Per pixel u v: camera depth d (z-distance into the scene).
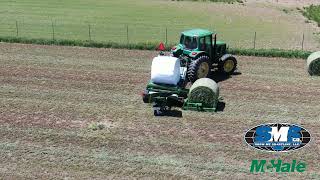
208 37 45.91
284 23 84.56
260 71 51.16
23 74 49.22
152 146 33.47
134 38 69.06
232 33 74.81
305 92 44.34
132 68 51.66
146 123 37.19
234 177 29.56
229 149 33.03
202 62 44.97
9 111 39.44
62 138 34.69
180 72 42.16
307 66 50.00
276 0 111.50
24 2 101.44
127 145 33.62
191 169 30.48
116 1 107.31
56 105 40.81
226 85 46.19
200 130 35.91
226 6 103.06
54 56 56.34
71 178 29.44
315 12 92.88
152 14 91.12
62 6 97.69
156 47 59.88
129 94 43.56
